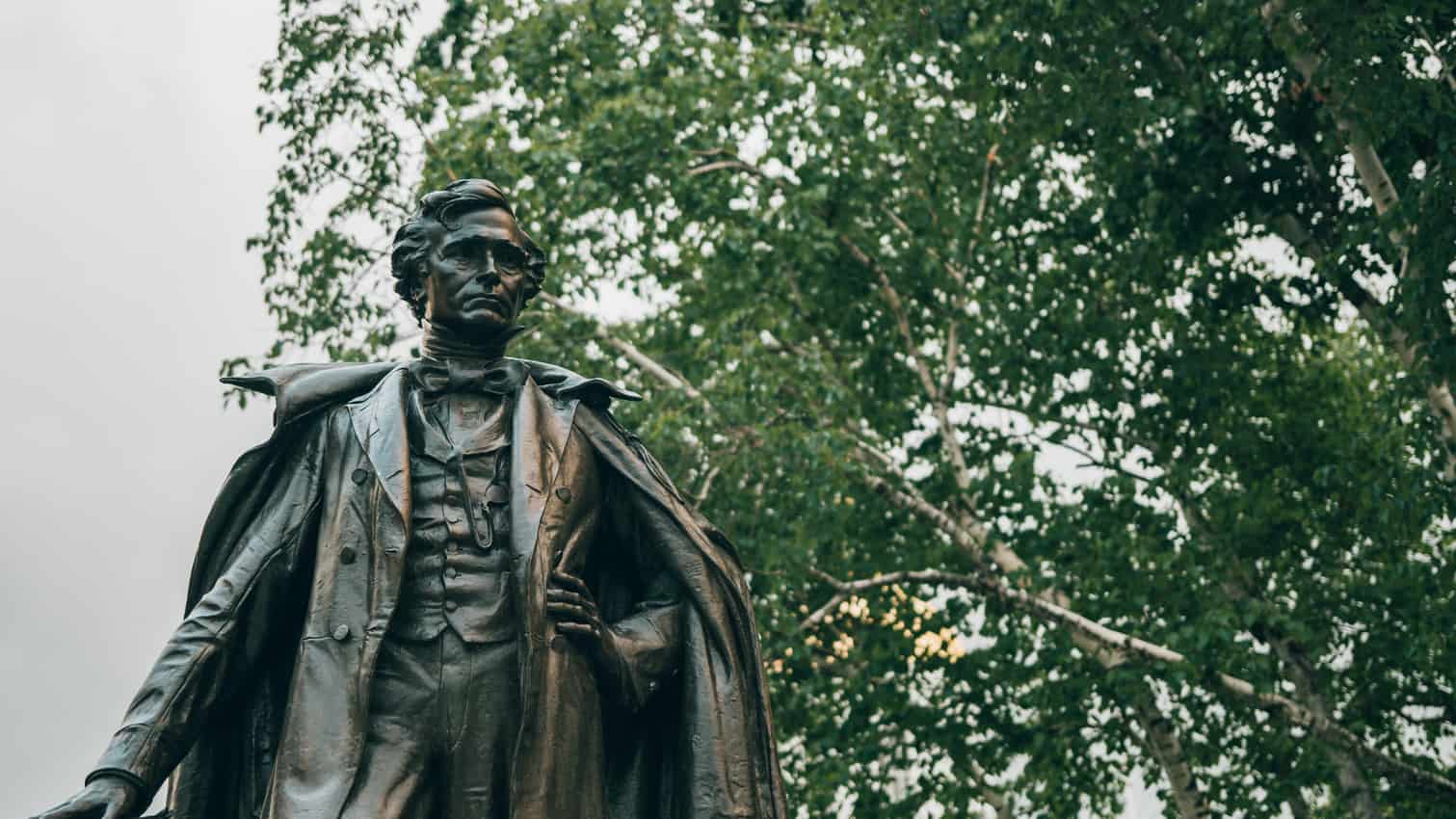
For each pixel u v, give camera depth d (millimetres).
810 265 14570
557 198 14539
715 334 13938
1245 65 12695
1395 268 11555
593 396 4762
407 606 4242
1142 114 12453
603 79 14945
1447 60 11117
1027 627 13523
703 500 13859
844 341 15516
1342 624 13828
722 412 13562
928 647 13906
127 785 4047
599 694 4316
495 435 4520
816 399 14469
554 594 4273
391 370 4652
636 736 4438
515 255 4805
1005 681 13586
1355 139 11617
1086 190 15414
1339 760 12992
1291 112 12781
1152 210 13109
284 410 4484
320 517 4430
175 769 4305
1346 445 14102
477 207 4824
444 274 4734
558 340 14758
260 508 4504
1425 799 12766
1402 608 13328
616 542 4621
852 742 13672
